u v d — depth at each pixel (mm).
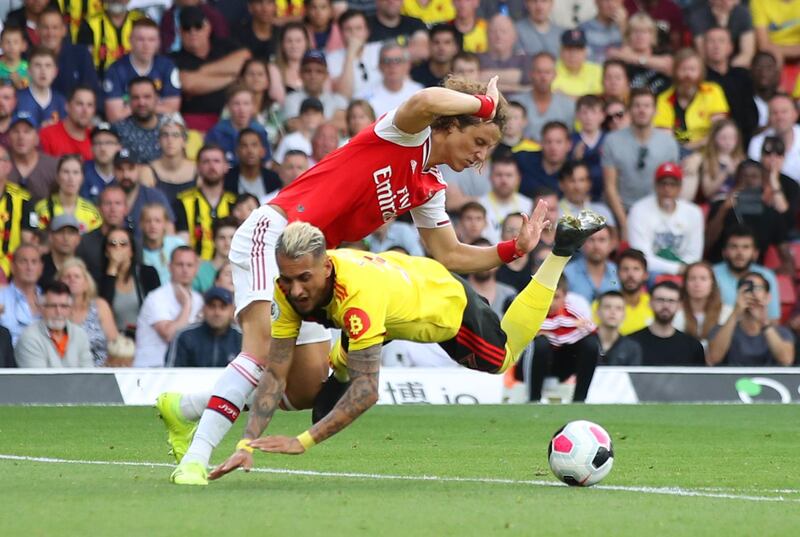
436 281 12000
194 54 29469
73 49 28578
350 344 11008
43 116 27734
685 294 27422
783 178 30062
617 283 27250
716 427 19750
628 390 25156
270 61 30062
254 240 12211
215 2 29984
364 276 11062
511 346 12859
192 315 25938
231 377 11820
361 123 28641
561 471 11836
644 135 29641
